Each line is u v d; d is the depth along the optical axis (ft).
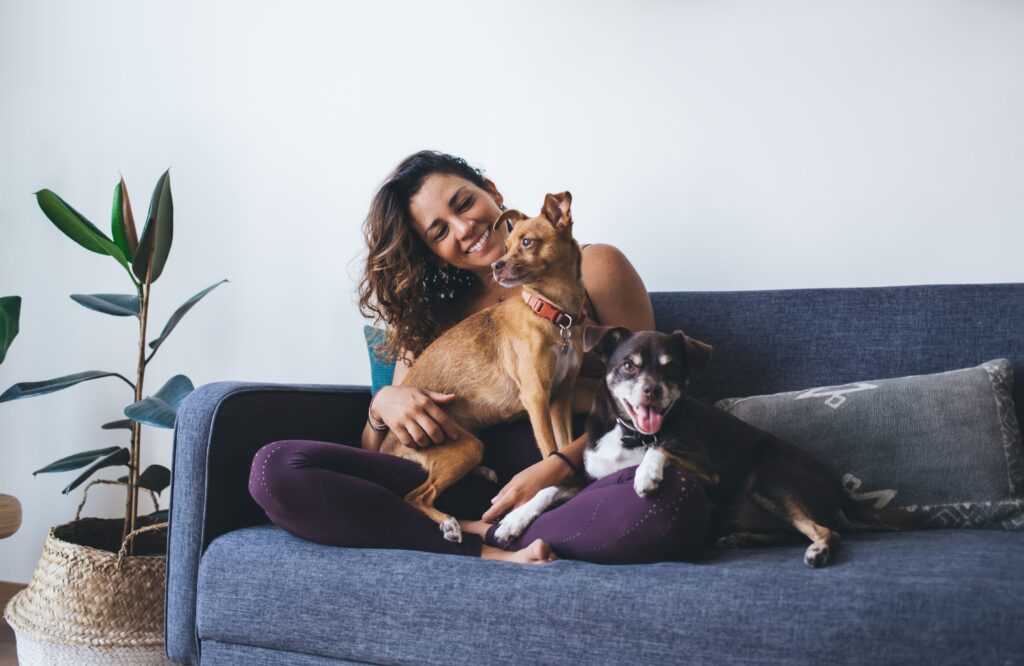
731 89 9.00
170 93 11.35
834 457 6.55
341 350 10.44
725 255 8.97
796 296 7.67
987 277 8.14
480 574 5.19
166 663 7.66
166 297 11.24
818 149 8.68
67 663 7.55
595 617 4.81
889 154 8.46
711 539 5.96
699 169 9.10
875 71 8.51
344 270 10.47
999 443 6.26
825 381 7.37
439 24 10.25
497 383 7.16
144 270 9.14
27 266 11.77
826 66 8.67
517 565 5.25
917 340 7.19
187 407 6.57
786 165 8.79
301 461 5.90
